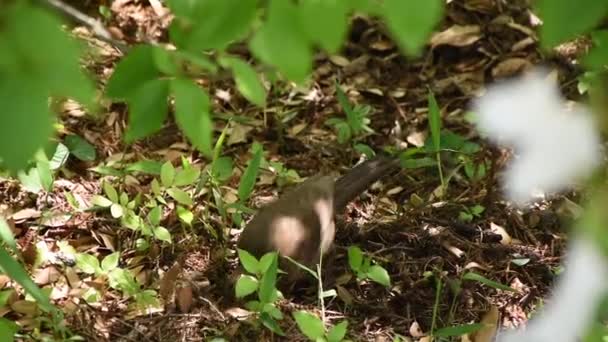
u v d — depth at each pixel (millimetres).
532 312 4160
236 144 5438
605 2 1147
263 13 1349
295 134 5527
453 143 4969
